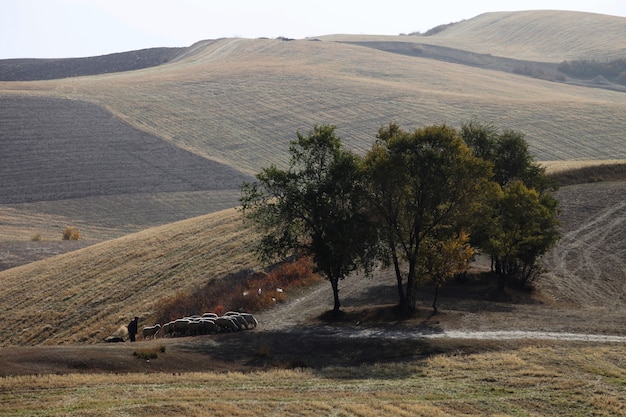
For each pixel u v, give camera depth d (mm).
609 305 51781
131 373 30219
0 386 26016
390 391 29156
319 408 25750
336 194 44969
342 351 37062
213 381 29438
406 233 46094
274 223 46406
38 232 98062
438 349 37031
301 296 53094
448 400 28047
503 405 27594
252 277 57406
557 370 32625
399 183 43562
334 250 44438
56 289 62562
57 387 26453
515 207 52656
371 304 49844
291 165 46969
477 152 61094
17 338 53625
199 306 52938
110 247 74375
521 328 41781
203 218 82188
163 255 68062
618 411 27031
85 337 51094
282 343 38594
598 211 74438
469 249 45062
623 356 35000
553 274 59812
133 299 57844
